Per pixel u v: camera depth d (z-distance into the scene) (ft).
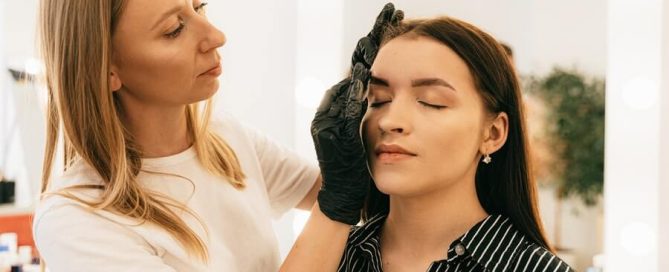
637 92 3.71
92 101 2.50
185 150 2.87
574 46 6.72
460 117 2.31
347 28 4.33
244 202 2.95
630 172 3.78
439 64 2.31
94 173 2.63
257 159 3.22
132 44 2.43
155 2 2.40
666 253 3.69
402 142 2.28
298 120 4.47
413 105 2.32
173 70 2.46
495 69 2.44
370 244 2.61
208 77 2.61
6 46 5.65
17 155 5.69
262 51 4.71
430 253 2.49
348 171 2.44
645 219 3.74
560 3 6.65
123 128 2.67
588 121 6.73
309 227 2.51
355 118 2.37
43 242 2.49
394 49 2.38
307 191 3.33
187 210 2.70
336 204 2.47
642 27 3.67
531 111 6.89
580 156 6.77
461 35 2.39
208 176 2.89
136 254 2.46
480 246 2.40
